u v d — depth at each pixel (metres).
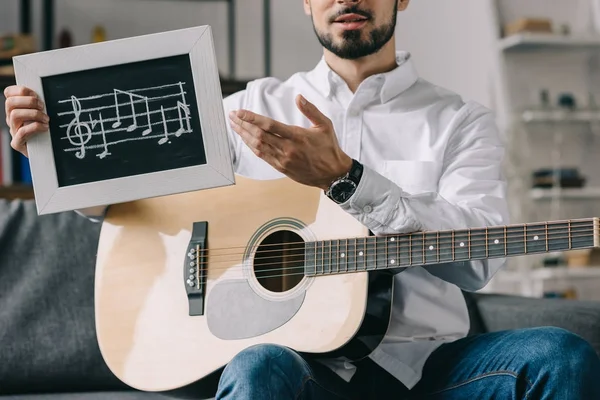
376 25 2.15
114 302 2.05
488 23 5.14
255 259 1.99
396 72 2.20
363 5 2.14
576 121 5.23
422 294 2.05
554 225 1.72
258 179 2.03
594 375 1.74
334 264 1.90
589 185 5.23
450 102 2.24
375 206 1.84
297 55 4.95
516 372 1.80
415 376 2.00
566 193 5.02
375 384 2.02
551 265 4.93
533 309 2.53
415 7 5.02
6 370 2.36
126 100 1.96
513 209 5.06
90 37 4.70
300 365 1.73
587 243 1.70
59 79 1.97
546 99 5.12
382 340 1.95
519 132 5.12
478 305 2.70
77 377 2.38
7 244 2.47
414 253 1.84
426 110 2.21
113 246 2.08
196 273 2.00
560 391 1.73
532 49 5.14
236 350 1.91
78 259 2.47
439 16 5.06
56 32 4.66
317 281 1.91
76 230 2.51
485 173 2.14
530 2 5.28
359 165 1.82
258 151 1.78
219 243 2.01
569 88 5.21
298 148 1.76
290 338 1.89
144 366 1.98
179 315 2.00
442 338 2.05
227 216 2.02
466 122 2.21
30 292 2.42
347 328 1.86
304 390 1.74
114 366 2.00
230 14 4.82
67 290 2.44
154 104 1.95
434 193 1.92
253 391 1.62
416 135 2.20
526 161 5.14
